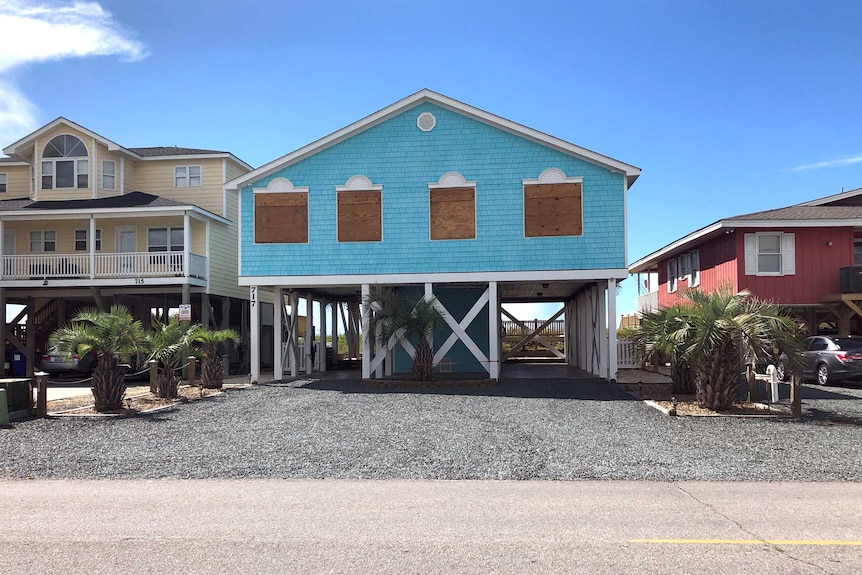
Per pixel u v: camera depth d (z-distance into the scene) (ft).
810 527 18.39
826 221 65.36
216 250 82.79
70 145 82.23
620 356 76.89
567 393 50.57
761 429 34.81
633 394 49.65
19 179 90.02
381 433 34.01
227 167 86.69
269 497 22.13
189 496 22.38
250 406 45.37
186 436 33.94
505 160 60.59
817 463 26.81
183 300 73.36
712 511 20.04
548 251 59.82
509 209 60.39
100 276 74.02
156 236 81.82
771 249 66.69
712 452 28.99
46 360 69.51
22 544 17.31
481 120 60.64
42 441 32.94
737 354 40.91
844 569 15.20
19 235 82.89
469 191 60.85
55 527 18.84
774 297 66.03
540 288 74.84
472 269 60.44
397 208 61.41
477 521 19.08
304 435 33.76
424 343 58.75
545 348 100.53
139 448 30.94
